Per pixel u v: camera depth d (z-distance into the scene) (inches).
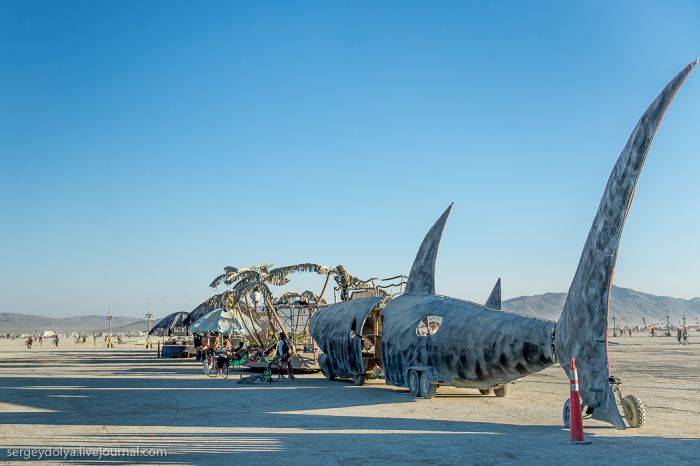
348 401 674.8
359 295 1051.3
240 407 623.5
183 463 359.9
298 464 354.9
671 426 485.7
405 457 371.2
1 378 1030.4
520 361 578.6
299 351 1262.3
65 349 2928.2
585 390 480.1
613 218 465.4
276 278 1251.2
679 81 430.9
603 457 364.5
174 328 2074.3
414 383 713.0
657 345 2751.0
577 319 494.9
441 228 813.2
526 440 427.2
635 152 452.4
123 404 652.7
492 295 746.8
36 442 427.5
